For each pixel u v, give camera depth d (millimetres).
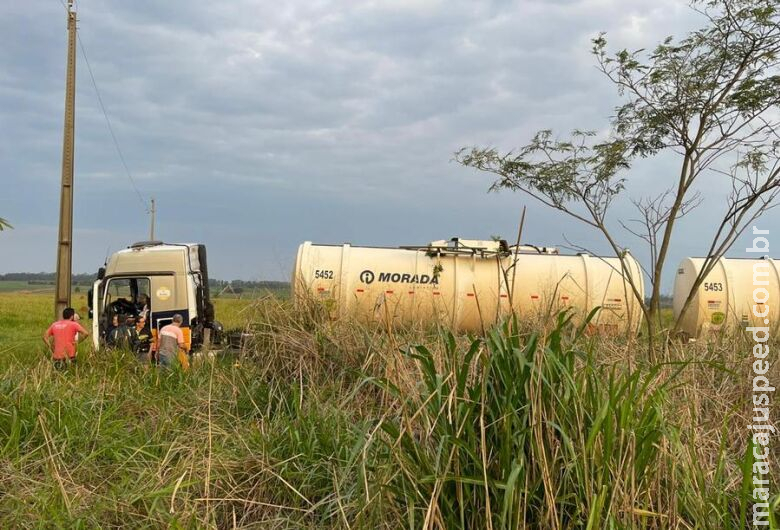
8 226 8625
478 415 3797
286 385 7809
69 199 17453
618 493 3605
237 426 6766
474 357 4145
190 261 14344
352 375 7520
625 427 3686
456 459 3637
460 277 14047
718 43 7270
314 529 4570
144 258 13891
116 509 4840
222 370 8805
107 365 9742
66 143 17422
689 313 14797
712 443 4949
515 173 8297
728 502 4191
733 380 6223
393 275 14102
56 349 10523
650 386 4434
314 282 14023
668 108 7535
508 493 3291
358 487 3801
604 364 4582
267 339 8562
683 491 3902
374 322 8648
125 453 6105
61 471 5535
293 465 5383
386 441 4207
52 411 6648
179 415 7316
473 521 3695
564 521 3709
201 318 14641
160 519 4656
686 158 7695
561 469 3773
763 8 6820
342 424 5953
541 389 3719
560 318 3926
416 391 4004
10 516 4719
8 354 11031
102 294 13672
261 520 4828
